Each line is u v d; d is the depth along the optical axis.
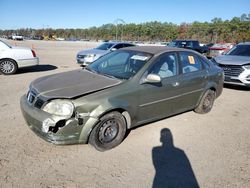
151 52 4.51
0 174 3.04
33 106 3.54
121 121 3.82
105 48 13.20
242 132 4.74
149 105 4.18
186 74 4.86
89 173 3.18
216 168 3.44
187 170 3.37
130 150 3.81
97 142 3.62
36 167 3.23
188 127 4.85
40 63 14.07
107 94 3.58
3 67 9.41
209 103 5.73
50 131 3.33
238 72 8.09
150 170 3.33
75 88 3.60
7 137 3.98
